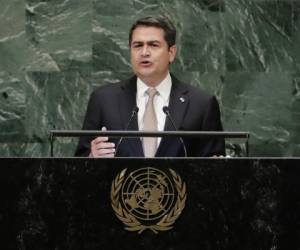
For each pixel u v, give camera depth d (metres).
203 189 9.45
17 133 21.12
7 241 9.41
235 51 21.67
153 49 13.55
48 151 21.12
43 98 21.16
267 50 21.77
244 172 9.47
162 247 9.39
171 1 21.45
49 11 21.20
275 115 21.75
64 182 9.45
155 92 13.63
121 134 10.20
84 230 9.40
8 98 21.09
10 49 21.14
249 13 21.75
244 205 9.45
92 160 9.46
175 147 12.59
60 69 21.22
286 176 9.46
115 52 21.31
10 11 21.14
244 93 21.69
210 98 13.80
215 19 21.61
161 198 9.42
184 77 21.48
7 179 9.47
